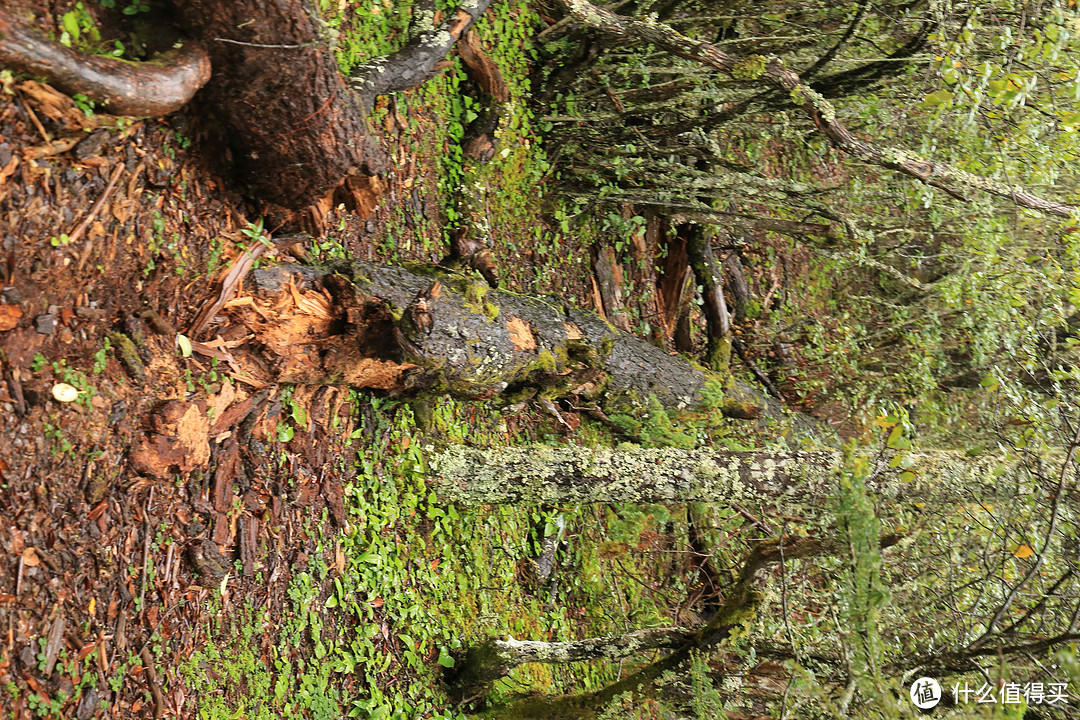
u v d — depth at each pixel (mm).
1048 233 6836
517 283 6555
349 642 4613
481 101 6137
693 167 7184
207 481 3836
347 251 4812
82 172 3051
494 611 5746
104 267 3205
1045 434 5895
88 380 3211
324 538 4527
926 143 6312
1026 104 5742
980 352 7363
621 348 6445
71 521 3121
